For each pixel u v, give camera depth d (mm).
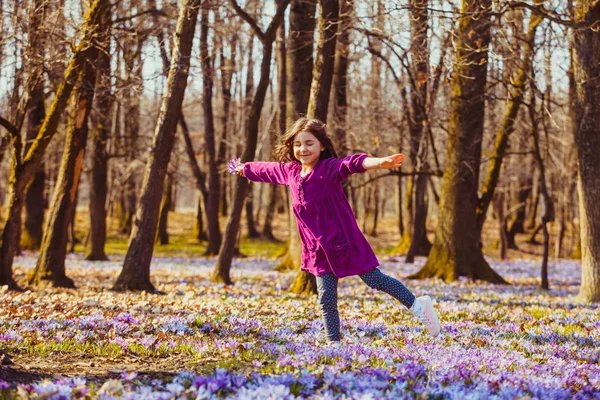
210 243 31016
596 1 12492
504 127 19188
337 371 5234
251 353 6238
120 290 13039
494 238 44844
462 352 6387
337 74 23953
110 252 32844
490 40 15836
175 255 31969
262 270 21859
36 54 12758
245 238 41750
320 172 5949
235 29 21609
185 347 6527
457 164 18484
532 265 28969
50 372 5480
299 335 7367
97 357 6168
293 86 17922
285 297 12586
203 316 8766
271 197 41438
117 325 7684
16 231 13016
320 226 6000
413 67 17172
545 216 16578
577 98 12836
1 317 8219
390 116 23203
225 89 33406
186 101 28953
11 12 12664
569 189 33125
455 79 18344
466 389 4773
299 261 20891
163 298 11719
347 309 10477
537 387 4918
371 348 6348
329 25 12883
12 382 5008
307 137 6051
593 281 12891
